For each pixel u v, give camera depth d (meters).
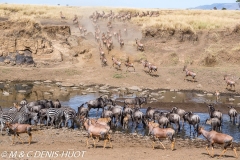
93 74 44.84
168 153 19.28
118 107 26.92
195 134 25.23
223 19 62.56
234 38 53.28
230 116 28.80
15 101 33.72
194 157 18.39
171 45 53.00
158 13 73.50
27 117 24.70
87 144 20.03
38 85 40.78
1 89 38.34
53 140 21.62
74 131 24.38
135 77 43.62
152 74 44.75
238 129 27.14
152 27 54.97
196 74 44.69
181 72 45.34
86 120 21.19
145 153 19.11
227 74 44.62
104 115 26.33
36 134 23.02
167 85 41.88
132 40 55.62
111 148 20.12
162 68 46.84
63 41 51.38
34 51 48.06
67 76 44.31
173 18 62.91
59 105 28.73
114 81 42.66
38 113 25.97
